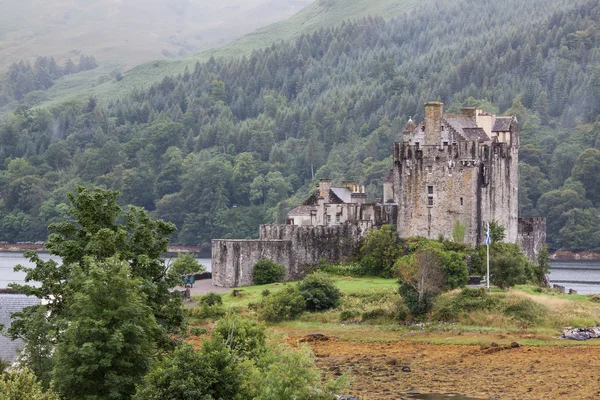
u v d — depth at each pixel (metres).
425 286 172.88
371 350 151.38
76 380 95.88
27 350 105.94
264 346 110.62
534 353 147.38
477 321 167.38
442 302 171.75
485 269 190.38
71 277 110.44
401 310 171.88
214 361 92.44
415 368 138.62
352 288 188.88
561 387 126.50
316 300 176.88
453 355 147.12
